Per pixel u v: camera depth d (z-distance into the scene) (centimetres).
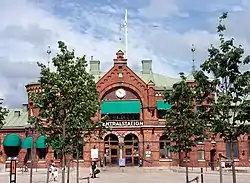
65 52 2822
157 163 6719
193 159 6544
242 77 2148
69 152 2855
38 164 6681
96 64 7994
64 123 2742
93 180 4509
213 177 4731
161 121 6912
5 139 7012
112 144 6888
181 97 3512
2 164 6950
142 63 8000
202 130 3403
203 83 2255
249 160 6538
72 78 2767
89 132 3123
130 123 6912
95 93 3067
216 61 2220
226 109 2173
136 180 4447
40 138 6612
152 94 6944
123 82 7038
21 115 7562
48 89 2722
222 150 6600
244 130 2178
